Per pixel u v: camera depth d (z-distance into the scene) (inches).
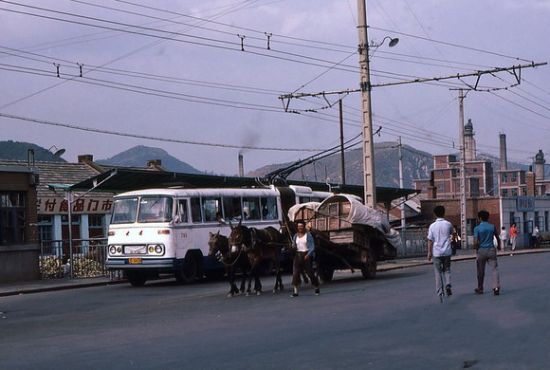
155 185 1289.4
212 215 1106.1
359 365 400.8
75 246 1242.0
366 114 1330.0
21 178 1185.4
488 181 4845.0
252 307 703.1
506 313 597.9
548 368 384.5
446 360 411.8
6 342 522.0
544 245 3029.0
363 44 1334.9
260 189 1213.7
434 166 5068.9
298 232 808.9
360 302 716.0
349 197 1012.5
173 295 888.3
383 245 1079.0
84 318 666.2
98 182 1203.2
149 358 435.5
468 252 2154.3
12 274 1144.2
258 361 418.0
